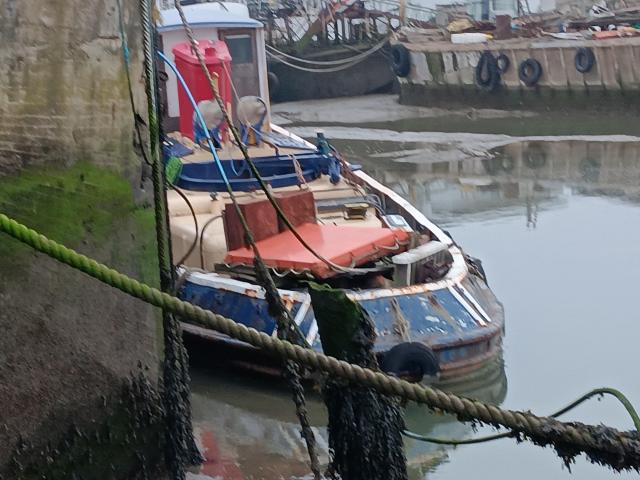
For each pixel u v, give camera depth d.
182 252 10.46
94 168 6.27
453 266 10.42
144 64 6.66
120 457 6.47
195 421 8.70
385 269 9.98
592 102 28.36
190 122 12.75
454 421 8.73
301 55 33.66
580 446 4.84
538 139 24.83
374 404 5.68
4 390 5.77
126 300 6.45
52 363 6.00
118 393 6.41
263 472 7.76
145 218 6.72
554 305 11.62
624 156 22.11
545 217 16.36
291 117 30.27
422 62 31.64
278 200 10.13
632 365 9.80
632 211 16.52
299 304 9.10
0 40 5.68
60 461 6.08
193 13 14.63
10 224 4.87
